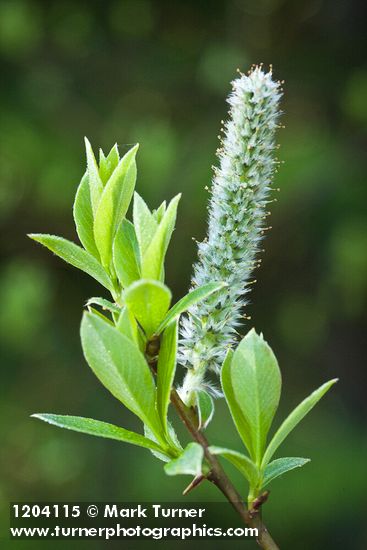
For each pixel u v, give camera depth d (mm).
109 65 11656
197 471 1782
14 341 10609
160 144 11008
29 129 11031
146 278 2059
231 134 2324
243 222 2322
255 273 11047
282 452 9703
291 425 2053
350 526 8812
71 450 9969
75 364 10836
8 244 11023
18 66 11344
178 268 10453
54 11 11656
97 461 9828
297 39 11844
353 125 11242
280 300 11164
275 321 11219
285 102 11570
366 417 10688
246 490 7926
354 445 9812
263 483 2086
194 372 2285
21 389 10531
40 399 10531
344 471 9211
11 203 10906
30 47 11422
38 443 10188
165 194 10625
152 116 11477
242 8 11820
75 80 11531
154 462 9477
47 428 10305
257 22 11805
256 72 2330
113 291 2168
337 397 10922
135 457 9695
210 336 2295
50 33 11602
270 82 2318
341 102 11461
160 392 2059
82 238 2234
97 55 11664
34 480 10039
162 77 11656
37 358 10703
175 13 11969
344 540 8758
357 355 11008
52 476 9906
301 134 11328
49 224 11039
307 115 11555
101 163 2254
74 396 10625
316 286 10992
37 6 11539
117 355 1980
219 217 2330
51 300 10977
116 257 2148
